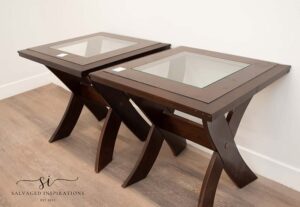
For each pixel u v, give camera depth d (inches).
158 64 62.4
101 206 65.9
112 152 79.2
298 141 66.9
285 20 60.2
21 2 112.6
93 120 100.4
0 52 113.7
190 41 77.0
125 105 74.8
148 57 66.9
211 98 46.6
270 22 62.3
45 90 125.0
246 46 67.6
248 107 71.6
